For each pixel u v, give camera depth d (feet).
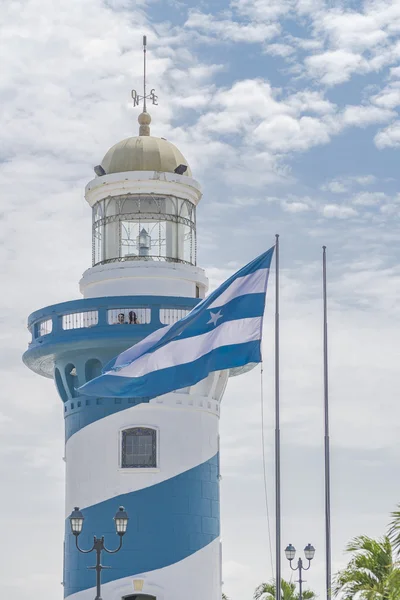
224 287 151.43
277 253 168.04
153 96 192.75
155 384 151.53
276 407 166.09
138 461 174.81
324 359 175.22
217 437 181.88
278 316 168.55
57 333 178.60
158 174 182.09
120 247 182.39
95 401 177.27
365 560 143.95
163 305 175.73
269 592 241.76
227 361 149.69
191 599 172.65
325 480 172.45
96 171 185.88
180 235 183.83
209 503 177.68
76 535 156.25
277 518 163.02
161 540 172.76
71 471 178.91
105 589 172.24
